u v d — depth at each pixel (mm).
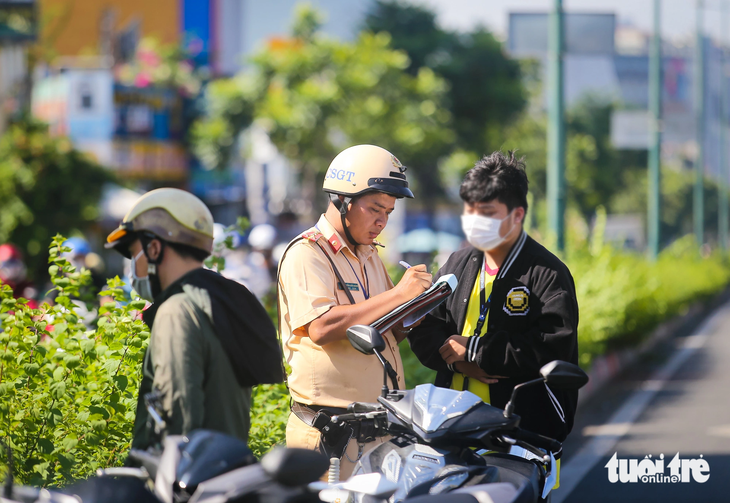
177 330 3869
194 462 3629
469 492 3898
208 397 3936
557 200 16859
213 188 57656
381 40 53906
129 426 5344
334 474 4750
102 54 60469
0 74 34375
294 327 4965
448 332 5547
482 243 5273
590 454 10141
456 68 61031
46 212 31219
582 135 81500
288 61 52312
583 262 17594
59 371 5172
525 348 5086
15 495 3898
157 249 4086
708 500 8266
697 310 37594
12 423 5250
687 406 13234
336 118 49906
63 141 32594
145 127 52688
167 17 64750
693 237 55062
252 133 53844
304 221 58219
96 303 6945
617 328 16766
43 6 60062
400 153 52000
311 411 5066
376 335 4578
